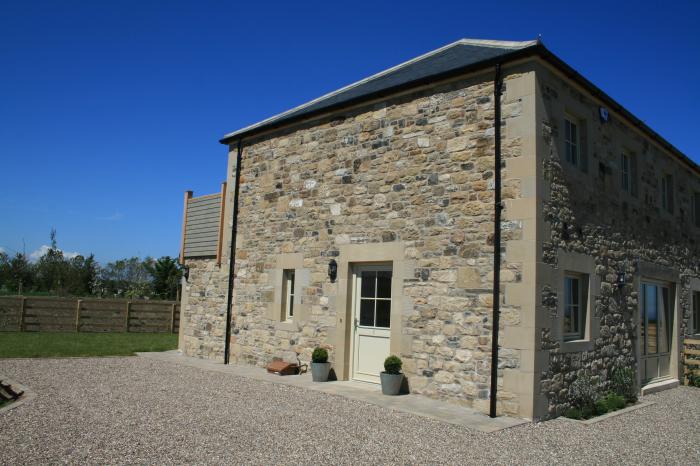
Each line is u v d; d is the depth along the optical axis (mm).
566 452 5199
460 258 7211
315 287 9172
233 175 11297
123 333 17688
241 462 4434
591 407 7207
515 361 6484
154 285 26906
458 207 7324
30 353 11203
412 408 6660
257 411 6305
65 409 6102
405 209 7957
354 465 4492
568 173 7301
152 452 4602
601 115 8320
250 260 10617
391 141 8289
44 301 17000
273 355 9805
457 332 7121
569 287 7535
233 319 10812
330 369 8641
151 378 8477
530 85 6766
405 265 7824
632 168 9688
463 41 9203
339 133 9117
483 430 5766
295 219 9727
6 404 6527
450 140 7543
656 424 6730
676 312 10859
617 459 5074
